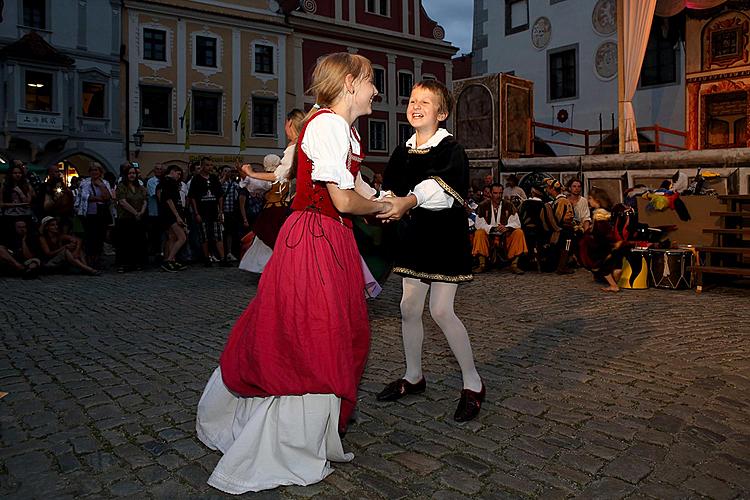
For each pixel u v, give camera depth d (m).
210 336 4.86
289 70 29.28
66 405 3.17
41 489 2.26
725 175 9.98
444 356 4.22
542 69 18.36
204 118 27.56
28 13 23.73
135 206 9.53
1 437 2.75
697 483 2.33
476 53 20.22
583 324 5.38
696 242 8.48
